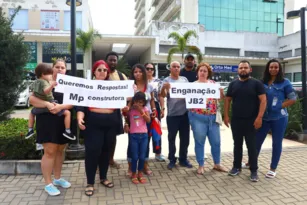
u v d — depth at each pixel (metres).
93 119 3.91
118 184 4.30
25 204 3.62
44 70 3.76
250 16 39.81
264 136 4.75
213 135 4.77
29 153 4.90
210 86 4.64
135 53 37.94
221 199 3.79
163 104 5.00
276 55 34.62
